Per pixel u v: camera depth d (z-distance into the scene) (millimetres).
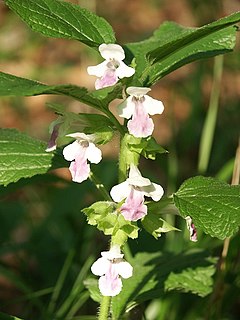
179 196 427
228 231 406
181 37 410
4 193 536
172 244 694
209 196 424
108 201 448
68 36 450
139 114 414
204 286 574
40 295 696
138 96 417
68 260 680
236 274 649
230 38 491
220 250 702
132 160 433
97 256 740
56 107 446
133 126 412
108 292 436
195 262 595
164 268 588
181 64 479
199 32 409
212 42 490
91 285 581
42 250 782
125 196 423
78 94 405
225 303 649
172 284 570
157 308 669
